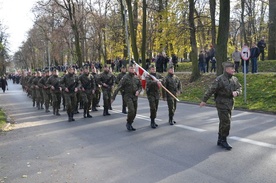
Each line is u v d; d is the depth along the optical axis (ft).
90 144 25.94
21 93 103.76
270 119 34.01
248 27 121.19
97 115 42.27
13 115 46.78
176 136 27.17
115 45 119.85
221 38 54.19
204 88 61.21
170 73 32.48
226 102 22.61
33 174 18.99
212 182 16.46
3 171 19.80
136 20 103.60
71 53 144.15
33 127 35.32
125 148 24.12
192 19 71.46
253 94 48.78
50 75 49.39
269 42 79.20
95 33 131.44
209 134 27.37
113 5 123.44
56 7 108.27
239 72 65.82
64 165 20.54
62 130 32.68
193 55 69.41
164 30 77.20
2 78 112.57
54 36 135.85
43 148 25.30
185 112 41.19
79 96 44.65
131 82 30.55
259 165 18.74
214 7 70.08
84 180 17.63
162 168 19.06
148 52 116.78
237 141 24.49
